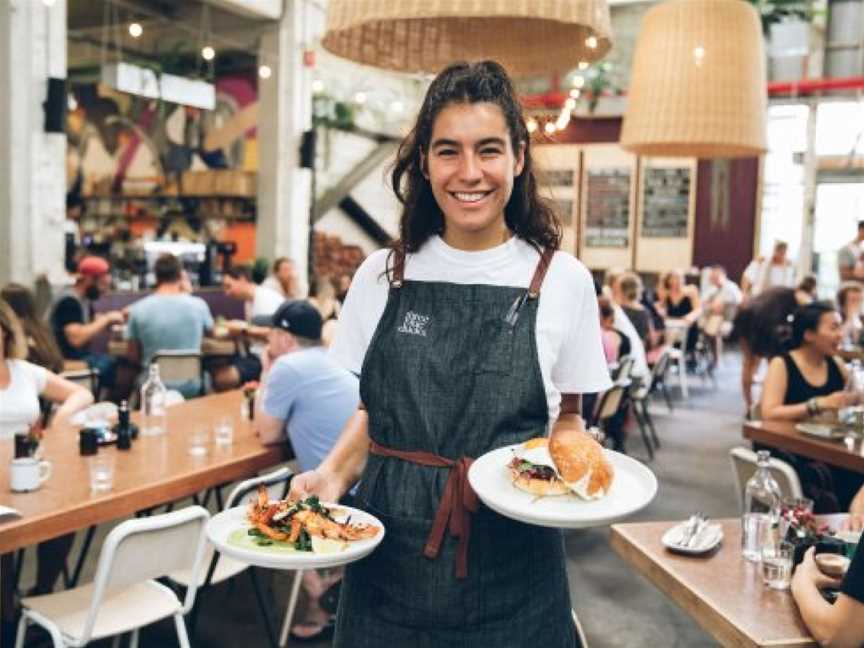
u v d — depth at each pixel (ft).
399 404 4.80
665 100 17.97
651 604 12.64
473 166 4.43
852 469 11.18
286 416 11.19
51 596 8.86
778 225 44.68
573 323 4.87
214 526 4.92
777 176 44.32
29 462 8.87
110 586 7.82
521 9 6.98
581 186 46.83
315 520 4.69
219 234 39.29
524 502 4.28
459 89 4.47
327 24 7.76
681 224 45.27
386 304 4.99
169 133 39.40
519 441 4.74
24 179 22.56
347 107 36.76
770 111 43.88
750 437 12.79
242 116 37.50
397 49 8.57
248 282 24.21
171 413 13.38
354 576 5.03
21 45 22.25
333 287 26.17
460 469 4.66
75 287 23.44
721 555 7.34
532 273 4.85
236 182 35.70
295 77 32.42
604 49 7.93
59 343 20.79
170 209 39.86
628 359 19.85
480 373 4.68
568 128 46.73
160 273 19.45
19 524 7.84
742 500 10.53
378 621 4.89
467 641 4.75
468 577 4.68
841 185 43.11
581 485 4.36
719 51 17.76
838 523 8.18
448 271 4.89
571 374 4.97
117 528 7.70
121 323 23.49
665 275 36.60
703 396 31.91
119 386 19.45
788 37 40.32
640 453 22.25
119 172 40.70
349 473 5.45
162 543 8.07
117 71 24.02
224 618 11.69
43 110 22.77
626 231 46.21
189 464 10.18
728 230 45.09
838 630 5.40
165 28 36.88
